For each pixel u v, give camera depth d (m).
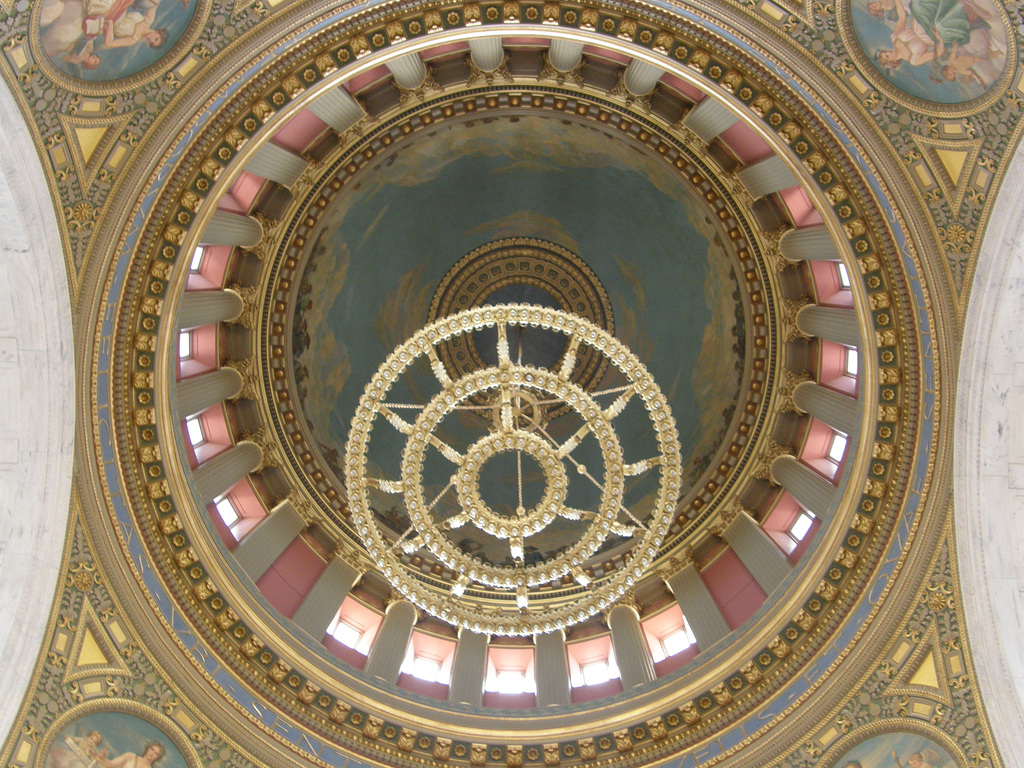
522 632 14.13
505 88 21.09
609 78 20.12
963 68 13.07
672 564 22.27
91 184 13.93
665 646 20.42
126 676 15.39
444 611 14.24
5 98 12.45
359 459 14.32
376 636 20.34
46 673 14.58
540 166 24.80
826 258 19.30
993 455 14.71
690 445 24.48
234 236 20.11
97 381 15.19
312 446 23.41
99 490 15.39
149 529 16.23
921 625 15.30
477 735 17.17
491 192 25.61
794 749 15.92
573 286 26.78
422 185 24.70
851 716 15.70
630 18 14.97
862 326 16.09
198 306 19.50
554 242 26.52
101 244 14.42
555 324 14.02
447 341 26.86
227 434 21.52
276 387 22.95
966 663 14.80
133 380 15.95
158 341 16.08
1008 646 14.46
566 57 19.19
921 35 13.08
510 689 19.95
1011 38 12.45
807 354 22.00
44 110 12.91
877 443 16.23
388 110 20.80
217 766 15.77
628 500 25.06
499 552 24.78
